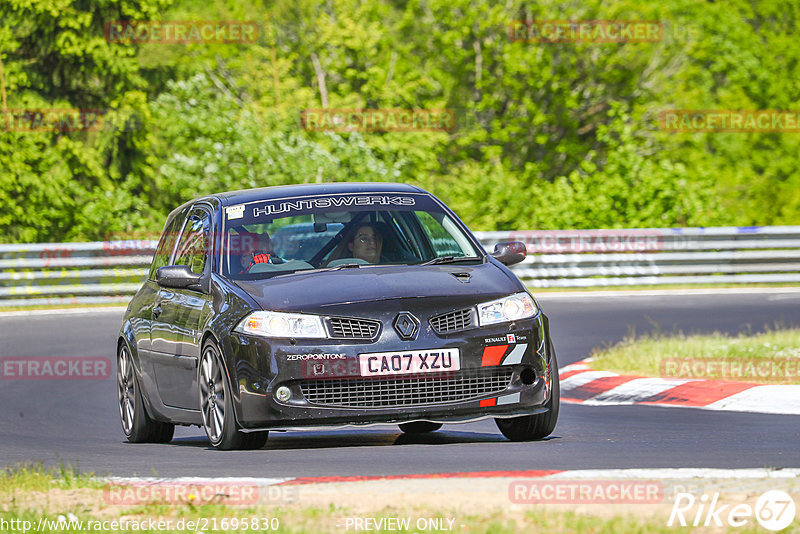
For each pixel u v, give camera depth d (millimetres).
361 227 30000
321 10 130375
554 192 105000
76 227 104875
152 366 31875
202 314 28656
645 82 133250
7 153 104188
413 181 114062
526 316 27422
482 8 131250
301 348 26172
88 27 111375
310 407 26141
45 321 69938
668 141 130625
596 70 132000
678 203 99375
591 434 30391
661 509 18250
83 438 35250
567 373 43656
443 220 31016
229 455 26891
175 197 114250
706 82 147750
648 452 25703
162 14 113938
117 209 104688
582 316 66188
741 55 146000
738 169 139750
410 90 129375
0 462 29062
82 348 58844
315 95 127688
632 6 130875
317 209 30547
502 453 25875
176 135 107625
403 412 26172
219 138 103875
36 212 104500
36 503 21047
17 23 109562
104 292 80312
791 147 140625
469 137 129125
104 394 46500
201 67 122000
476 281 27812
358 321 26438
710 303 71688
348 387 26234
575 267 83750
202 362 28438
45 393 46938
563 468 23203
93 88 114688
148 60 118625
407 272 28188
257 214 30359
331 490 20422
